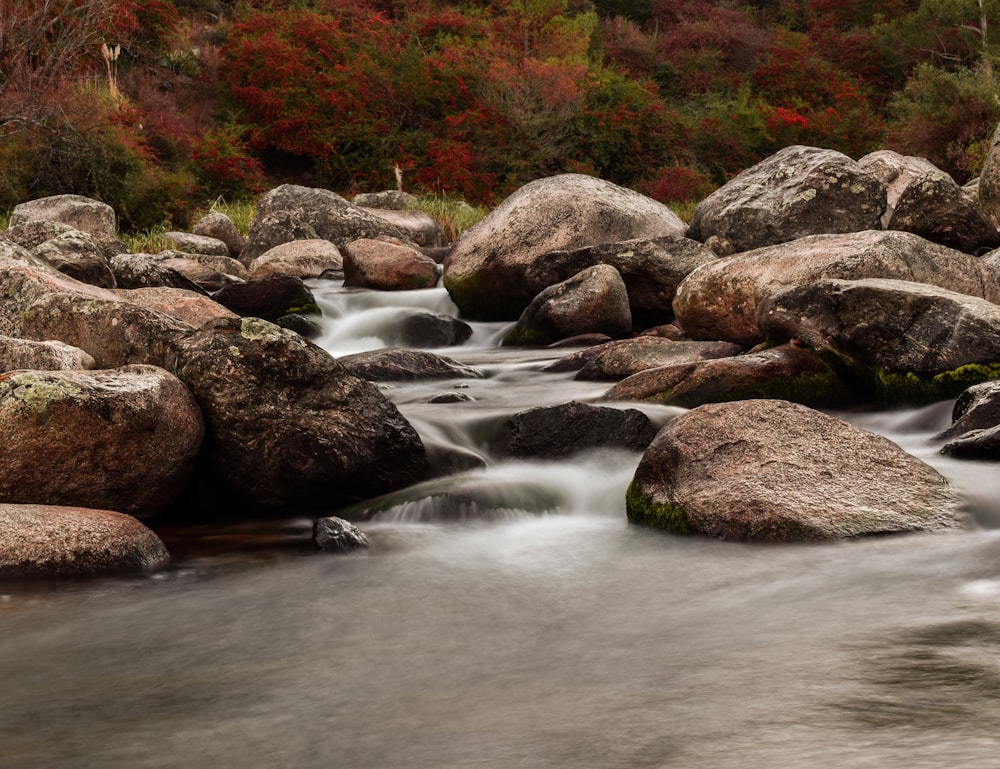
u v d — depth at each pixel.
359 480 6.00
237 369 5.96
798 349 7.57
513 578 4.55
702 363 7.40
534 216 12.95
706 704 2.84
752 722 2.64
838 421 5.37
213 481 6.02
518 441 6.56
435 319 11.84
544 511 5.77
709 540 4.92
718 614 3.86
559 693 3.08
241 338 6.04
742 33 48.16
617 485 5.90
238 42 33.22
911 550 4.52
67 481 5.35
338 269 16.52
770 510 4.82
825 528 4.72
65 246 12.49
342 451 5.95
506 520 5.67
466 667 3.42
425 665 3.46
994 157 14.03
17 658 3.65
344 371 6.17
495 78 33.84
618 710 2.86
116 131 22.34
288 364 6.04
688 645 3.49
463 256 13.09
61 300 7.28
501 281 12.77
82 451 5.34
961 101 25.17
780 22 51.66
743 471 5.08
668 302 11.12
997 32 35.38
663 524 5.16
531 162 33.12
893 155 14.83
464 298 12.97
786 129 36.31
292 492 5.95
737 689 2.95
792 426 5.32
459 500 5.71
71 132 21.39
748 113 36.69
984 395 6.37
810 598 3.95
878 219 12.23
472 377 9.00
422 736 2.78
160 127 27.45
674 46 47.22
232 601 4.32
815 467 5.06
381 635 3.83
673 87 44.34
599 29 45.62
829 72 41.94
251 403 5.93
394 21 39.75
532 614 4.03
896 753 2.29
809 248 8.92
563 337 10.86
